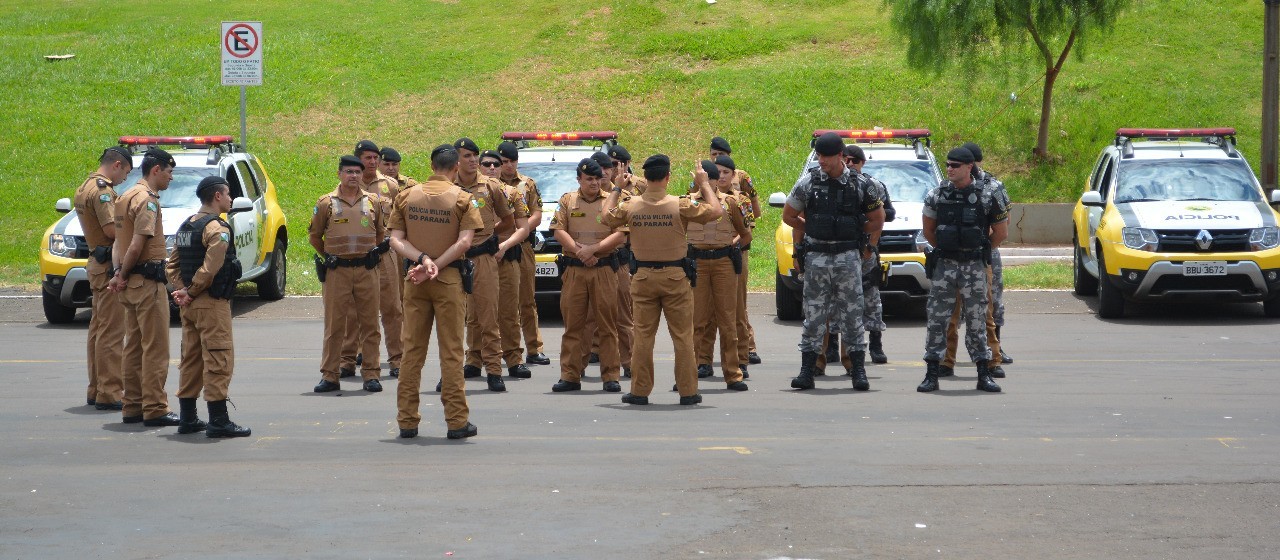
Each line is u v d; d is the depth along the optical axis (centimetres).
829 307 1156
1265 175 2002
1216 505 710
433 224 898
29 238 2305
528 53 3064
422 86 2914
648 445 884
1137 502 717
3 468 812
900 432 934
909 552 621
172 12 3406
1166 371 1257
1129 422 975
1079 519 681
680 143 2664
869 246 1259
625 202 1068
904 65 2862
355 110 2814
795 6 3291
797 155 2597
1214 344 1464
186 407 936
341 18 3319
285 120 2767
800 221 1159
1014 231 2411
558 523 672
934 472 793
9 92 2852
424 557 611
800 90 2812
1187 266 1642
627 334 1277
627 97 2842
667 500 721
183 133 2692
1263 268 1638
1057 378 1217
